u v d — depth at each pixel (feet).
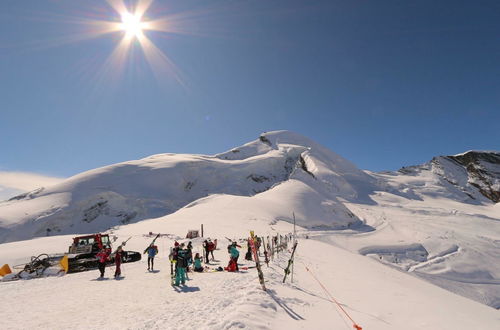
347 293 33.68
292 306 24.41
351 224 301.63
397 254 200.75
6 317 24.86
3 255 100.17
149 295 31.71
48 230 366.02
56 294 33.94
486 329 22.63
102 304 28.50
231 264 46.75
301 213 276.00
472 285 161.68
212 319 19.98
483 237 254.06
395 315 25.04
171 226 200.34
